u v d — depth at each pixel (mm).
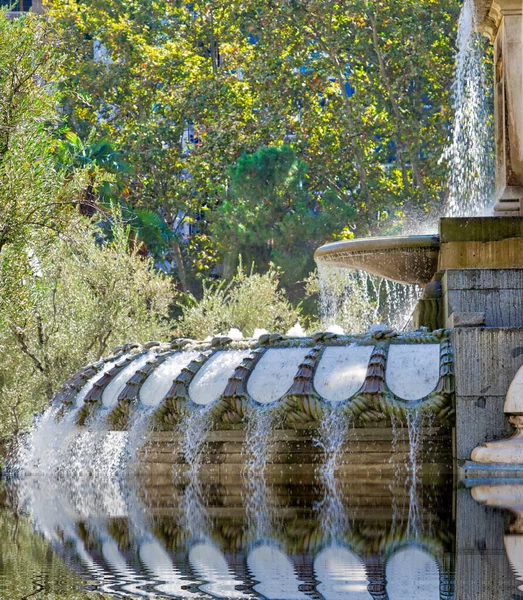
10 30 15258
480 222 12711
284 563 4855
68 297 22234
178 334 31297
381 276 15562
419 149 51375
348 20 51375
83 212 28703
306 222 47969
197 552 5309
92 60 55188
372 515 7148
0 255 15000
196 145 57875
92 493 10117
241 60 55719
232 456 11859
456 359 11078
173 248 53344
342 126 51906
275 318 34375
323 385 11523
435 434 11203
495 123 14609
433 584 4199
